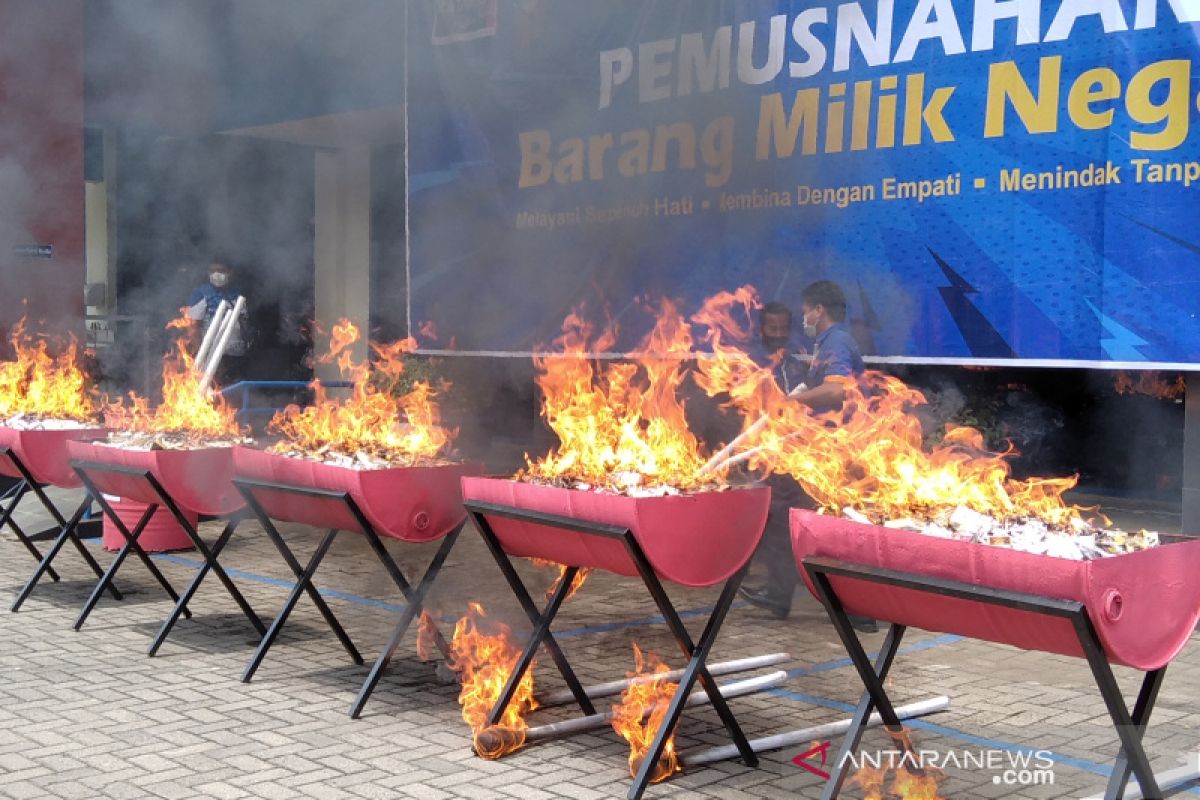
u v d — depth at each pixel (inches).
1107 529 131.9
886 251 268.5
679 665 201.3
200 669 199.0
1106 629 115.5
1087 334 237.9
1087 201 236.4
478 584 265.1
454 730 169.0
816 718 174.6
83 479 231.6
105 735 165.9
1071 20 236.4
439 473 182.4
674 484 155.8
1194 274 223.5
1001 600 118.5
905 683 191.0
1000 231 249.6
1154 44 225.5
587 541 153.3
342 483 179.9
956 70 254.5
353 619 233.3
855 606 137.5
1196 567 125.9
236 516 215.3
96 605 245.1
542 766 154.9
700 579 150.4
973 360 255.3
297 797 144.2
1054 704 179.9
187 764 154.9
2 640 217.2
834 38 275.0
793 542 141.5
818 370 232.2
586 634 221.8
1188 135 222.7
